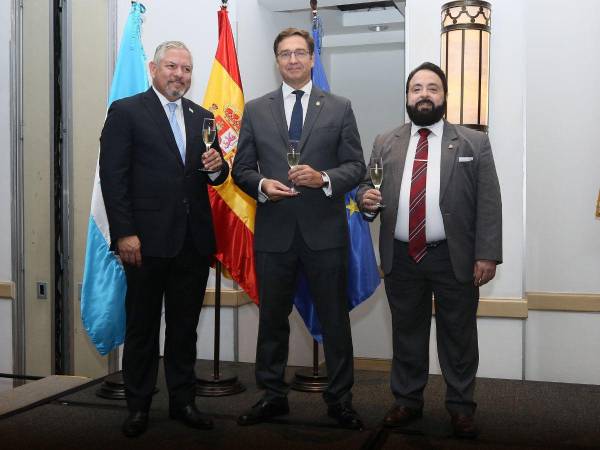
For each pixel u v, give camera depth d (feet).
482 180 8.66
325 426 9.08
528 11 12.52
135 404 8.84
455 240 8.59
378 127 18.66
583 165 12.35
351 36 18.53
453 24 11.23
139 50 11.40
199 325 13.42
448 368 8.89
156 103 8.98
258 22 14.48
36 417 9.61
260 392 11.10
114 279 10.84
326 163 9.06
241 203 10.97
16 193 13.60
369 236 11.05
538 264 12.66
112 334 10.91
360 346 18.63
